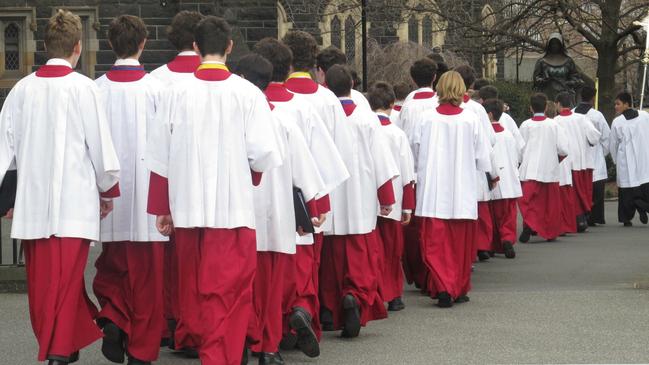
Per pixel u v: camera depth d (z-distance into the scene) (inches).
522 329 637.3
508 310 706.8
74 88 495.2
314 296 566.9
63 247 486.9
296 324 525.3
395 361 549.6
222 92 470.3
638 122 1334.9
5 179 499.8
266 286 522.6
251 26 1787.6
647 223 1381.6
